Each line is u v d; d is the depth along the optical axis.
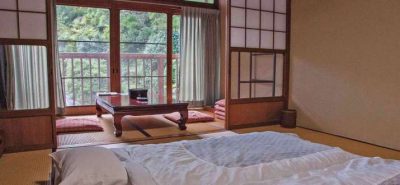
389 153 3.32
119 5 5.60
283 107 4.91
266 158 1.69
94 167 1.32
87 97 5.68
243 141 2.06
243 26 4.43
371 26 3.65
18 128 3.30
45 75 3.41
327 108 4.26
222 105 5.14
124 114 3.92
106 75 5.76
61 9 5.32
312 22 4.41
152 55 6.10
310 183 1.33
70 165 1.34
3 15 3.15
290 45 4.82
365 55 3.74
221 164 1.59
